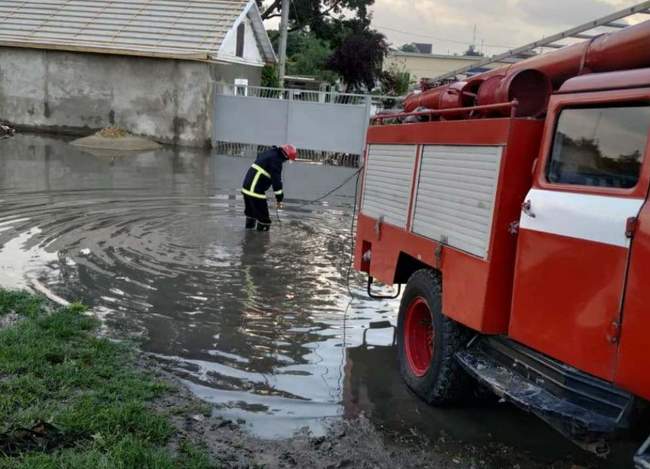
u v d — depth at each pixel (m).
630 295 3.09
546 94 4.20
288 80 38.69
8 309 5.95
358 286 7.94
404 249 5.41
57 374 4.57
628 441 3.41
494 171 4.07
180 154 21.28
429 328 5.21
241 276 7.97
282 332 6.28
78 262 8.05
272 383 5.16
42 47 23.94
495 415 4.83
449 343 4.65
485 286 4.07
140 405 4.25
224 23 24.86
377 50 33.53
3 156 17.92
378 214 6.05
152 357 5.43
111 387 4.55
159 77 23.59
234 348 5.80
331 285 7.90
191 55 22.80
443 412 4.86
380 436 4.43
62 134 24.36
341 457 4.11
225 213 11.86
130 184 14.61
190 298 7.03
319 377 5.34
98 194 13.05
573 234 3.45
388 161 5.87
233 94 24.56
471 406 4.95
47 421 3.82
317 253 9.36
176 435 4.09
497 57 6.81
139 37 24.25
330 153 22.69
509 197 3.99
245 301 7.07
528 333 3.78
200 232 10.16
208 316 6.54
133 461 3.54
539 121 3.97
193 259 8.57
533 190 3.82
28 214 10.72
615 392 3.42
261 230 10.55
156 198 12.99
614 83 3.38
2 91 25.02
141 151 21.31
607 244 3.23
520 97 4.20
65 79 24.47
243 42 27.45
